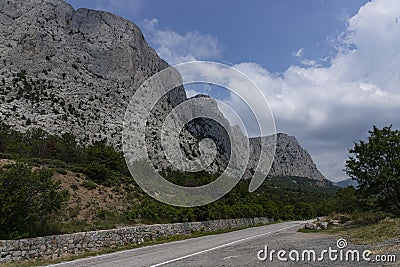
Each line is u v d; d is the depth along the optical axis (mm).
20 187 15812
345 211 37188
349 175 24719
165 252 13047
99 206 24875
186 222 27344
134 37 106062
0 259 12891
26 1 94812
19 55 79375
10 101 65625
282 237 19797
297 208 71812
